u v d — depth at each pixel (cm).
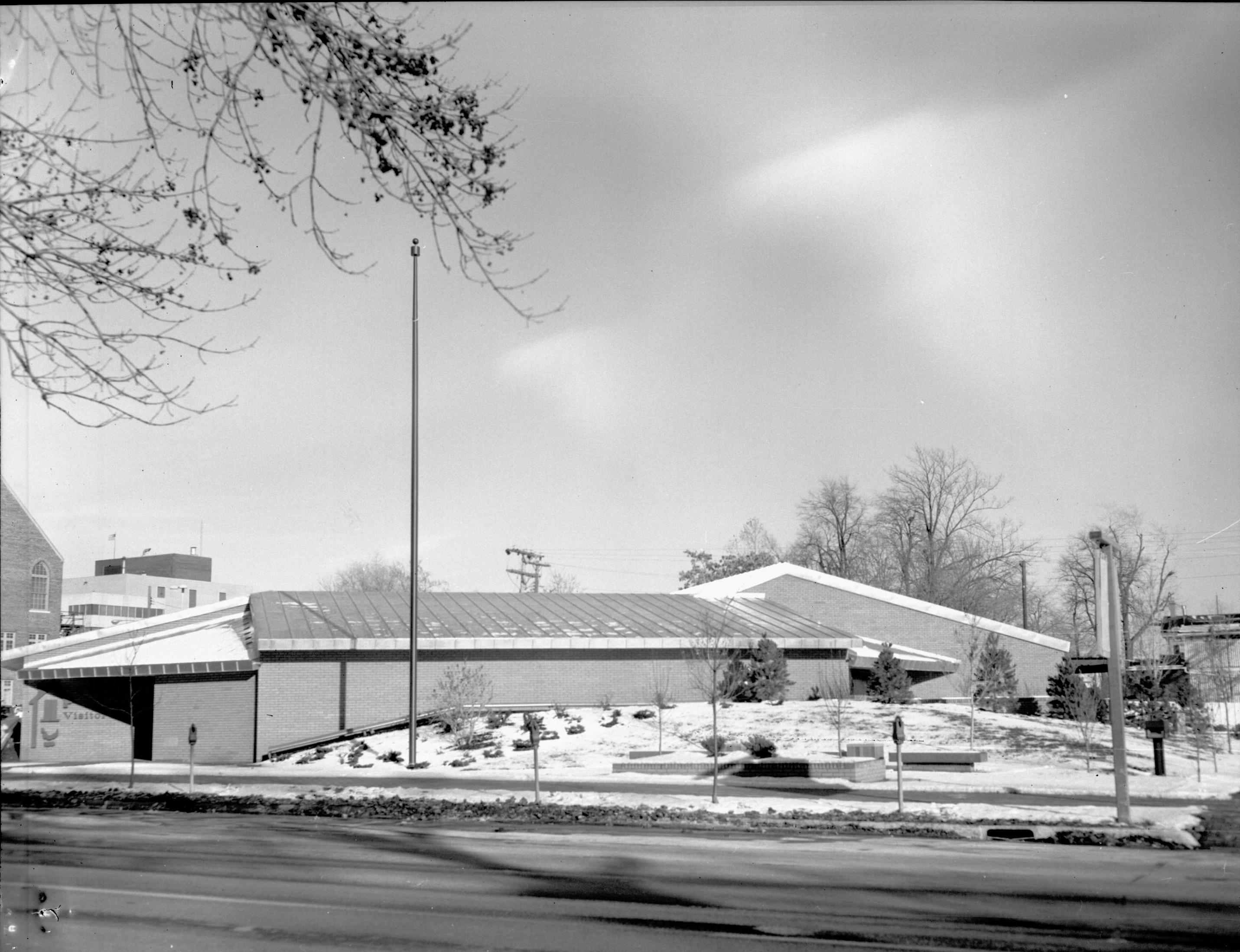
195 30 670
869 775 2703
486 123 703
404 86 683
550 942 1007
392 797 2338
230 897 1227
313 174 702
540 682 4009
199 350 725
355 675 3803
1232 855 1608
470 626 4125
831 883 1332
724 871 1424
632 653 4084
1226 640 4700
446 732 3612
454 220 717
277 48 670
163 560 10575
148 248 705
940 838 1786
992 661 4331
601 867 1455
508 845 1675
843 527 7331
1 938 896
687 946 992
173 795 2386
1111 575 2011
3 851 893
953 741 3291
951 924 1089
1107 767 2956
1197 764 2997
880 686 4062
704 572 7844
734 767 2802
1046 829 1817
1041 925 1082
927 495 7019
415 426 3203
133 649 4066
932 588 6769
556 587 8794
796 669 4297
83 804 2308
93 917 1105
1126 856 1580
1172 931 1055
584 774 2903
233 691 3731
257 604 4275
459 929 1062
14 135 682
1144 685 3916
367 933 1043
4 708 837
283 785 2680
